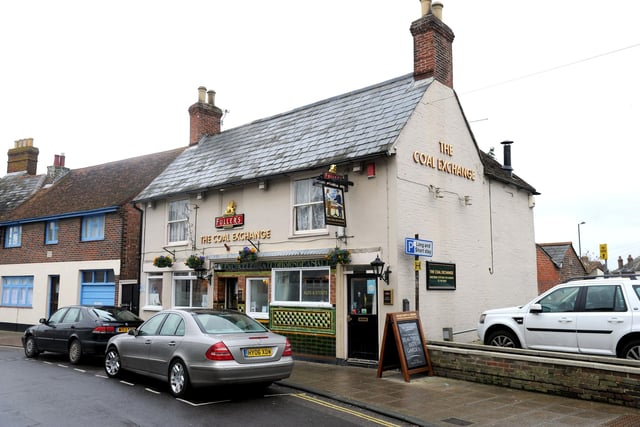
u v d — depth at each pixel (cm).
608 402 819
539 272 2283
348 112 1465
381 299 1175
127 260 1942
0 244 2488
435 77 1366
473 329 1388
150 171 2208
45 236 2278
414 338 1054
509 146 1753
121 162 2500
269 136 1650
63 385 1002
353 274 1239
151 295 1819
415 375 1047
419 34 1394
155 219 1819
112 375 1080
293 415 776
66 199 2353
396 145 1193
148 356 968
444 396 885
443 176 1348
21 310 2322
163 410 799
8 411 796
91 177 2494
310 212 1365
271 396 905
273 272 1414
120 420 742
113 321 1303
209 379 829
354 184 1260
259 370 855
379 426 730
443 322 1280
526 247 1722
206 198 1647
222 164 1672
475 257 1441
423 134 1294
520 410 791
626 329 906
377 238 1198
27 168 2980
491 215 1545
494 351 998
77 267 2105
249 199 1514
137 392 932
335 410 814
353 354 1220
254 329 943
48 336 1379
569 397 862
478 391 919
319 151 1357
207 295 1608
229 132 1889
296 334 1333
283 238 1400
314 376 1072
